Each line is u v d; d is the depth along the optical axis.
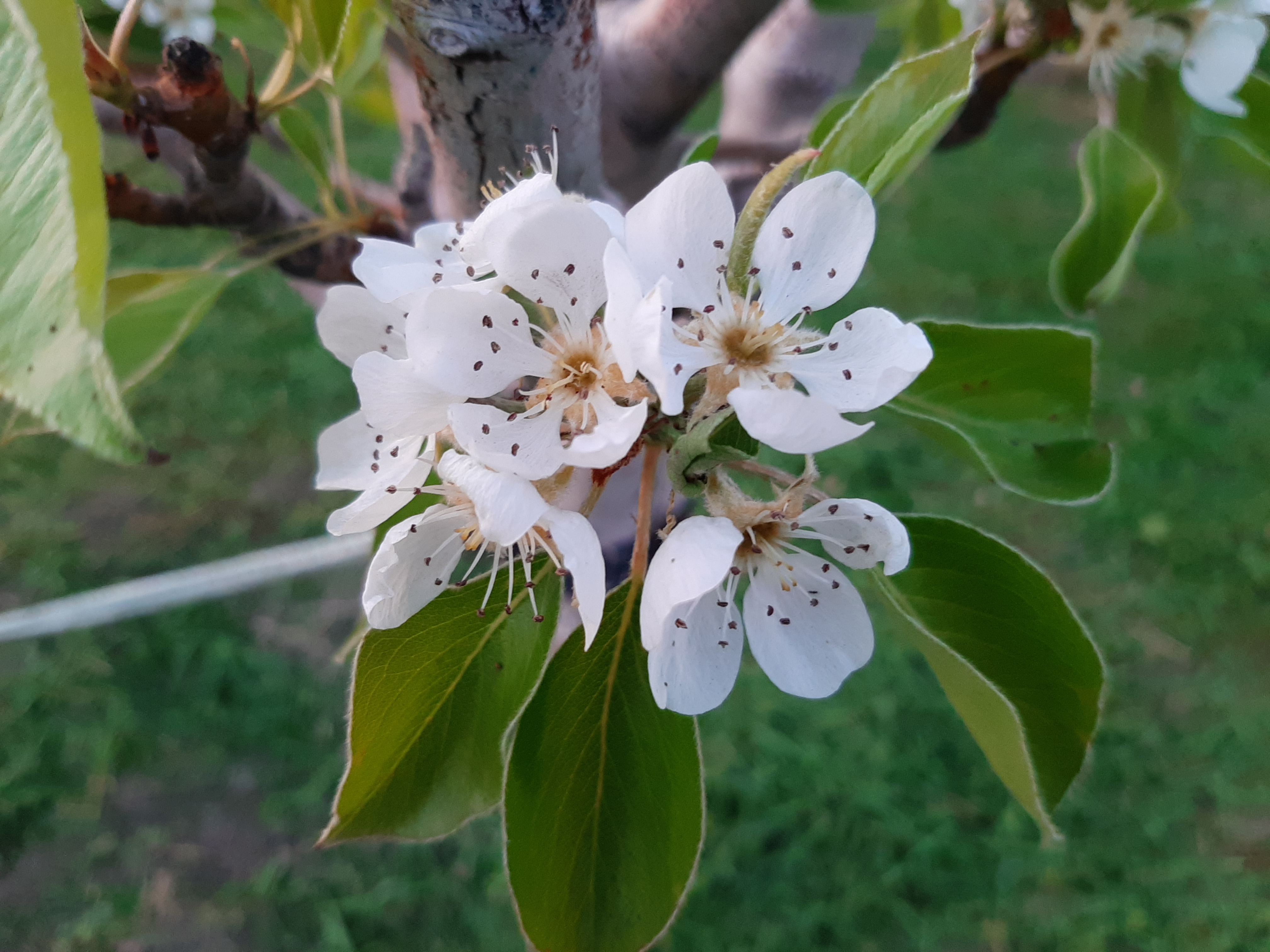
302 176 0.69
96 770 0.46
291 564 0.32
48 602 0.51
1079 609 0.54
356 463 0.13
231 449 0.62
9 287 0.07
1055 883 0.43
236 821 0.45
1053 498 0.15
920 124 0.12
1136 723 0.49
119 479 0.60
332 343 0.13
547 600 0.14
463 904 0.42
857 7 0.21
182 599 0.33
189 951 0.41
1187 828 0.45
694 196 0.11
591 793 0.13
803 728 0.48
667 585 0.11
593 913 0.13
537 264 0.11
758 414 0.10
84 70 0.07
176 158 0.18
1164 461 0.63
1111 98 0.18
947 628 0.14
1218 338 0.73
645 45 0.20
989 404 0.15
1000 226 0.84
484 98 0.14
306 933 0.41
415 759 0.14
